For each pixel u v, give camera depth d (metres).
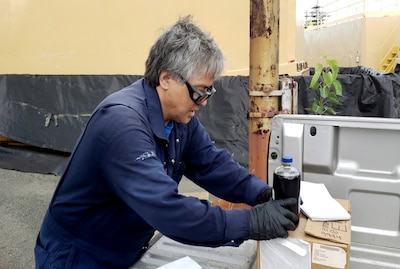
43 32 4.96
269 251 1.18
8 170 4.77
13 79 4.89
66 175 1.29
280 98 2.15
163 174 1.10
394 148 1.40
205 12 4.63
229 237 1.11
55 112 4.80
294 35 4.81
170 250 1.50
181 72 1.14
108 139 1.12
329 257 1.13
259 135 2.17
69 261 1.31
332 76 3.48
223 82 4.37
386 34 12.19
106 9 4.81
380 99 4.09
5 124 4.92
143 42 4.82
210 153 1.53
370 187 1.44
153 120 1.22
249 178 1.50
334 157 1.48
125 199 1.11
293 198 1.19
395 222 1.43
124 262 1.38
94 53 4.92
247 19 4.56
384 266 1.42
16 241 2.93
